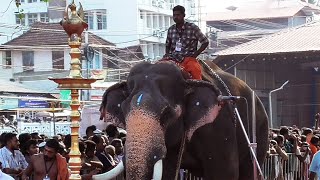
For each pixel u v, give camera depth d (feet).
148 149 23.66
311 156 59.72
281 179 54.60
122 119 26.22
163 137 24.53
